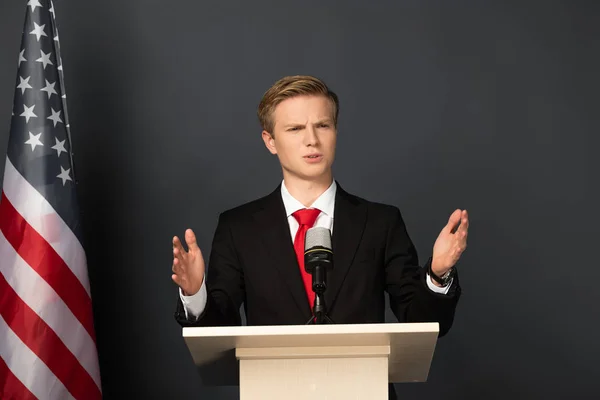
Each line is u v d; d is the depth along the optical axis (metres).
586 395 13.43
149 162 14.03
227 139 14.12
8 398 10.64
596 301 13.67
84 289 11.34
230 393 13.40
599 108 14.24
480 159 14.09
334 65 14.38
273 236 8.36
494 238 13.84
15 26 14.37
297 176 8.58
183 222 13.86
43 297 10.95
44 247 11.15
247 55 14.41
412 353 6.34
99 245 13.73
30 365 10.73
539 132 14.16
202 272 6.67
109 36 14.38
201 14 14.51
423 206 13.94
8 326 10.83
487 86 14.32
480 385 13.44
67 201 11.53
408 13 14.55
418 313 7.27
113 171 13.98
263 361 6.10
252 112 14.23
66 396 10.85
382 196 13.95
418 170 14.05
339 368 6.09
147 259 13.73
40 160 11.55
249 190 13.97
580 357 13.52
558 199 13.97
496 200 13.95
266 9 14.55
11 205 11.38
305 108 8.47
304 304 7.98
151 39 14.41
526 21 14.54
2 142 13.99
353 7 14.58
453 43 14.45
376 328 5.70
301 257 8.24
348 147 14.10
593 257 13.79
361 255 8.23
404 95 14.28
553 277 13.74
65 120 12.08
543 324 13.61
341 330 5.71
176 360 13.45
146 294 13.62
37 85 11.92
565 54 14.41
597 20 14.54
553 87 14.31
